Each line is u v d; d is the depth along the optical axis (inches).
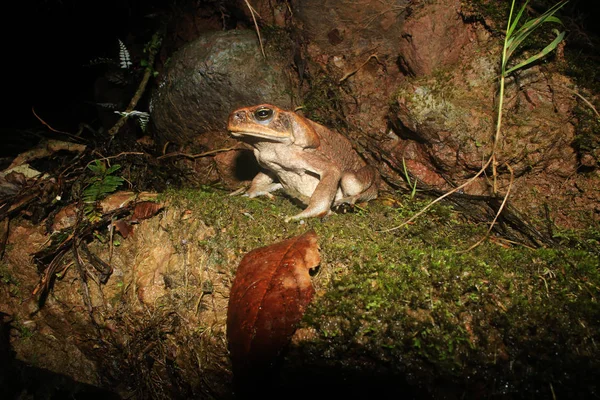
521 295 10.0
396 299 9.9
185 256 11.9
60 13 20.5
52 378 13.6
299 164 12.9
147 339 12.4
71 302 13.4
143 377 12.7
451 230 12.6
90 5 20.0
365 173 13.8
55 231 13.7
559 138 12.8
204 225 12.0
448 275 10.2
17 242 14.1
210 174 16.7
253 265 10.0
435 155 13.5
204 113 16.2
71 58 22.3
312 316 9.9
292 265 9.7
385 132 15.1
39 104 23.2
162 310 12.0
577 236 12.2
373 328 9.6
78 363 14.0
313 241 10.1
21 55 22.1
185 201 12.8
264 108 12.2
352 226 12.0
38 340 14.2
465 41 13.6
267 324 9.1
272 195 14.2
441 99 13.0
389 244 11.3
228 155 16.3
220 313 11.3
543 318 9.6
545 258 10.9
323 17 14.9
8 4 20.2
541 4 13.7
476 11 13.2
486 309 9.8
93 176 15.0
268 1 15.9
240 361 9.1
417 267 10.5
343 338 9.7
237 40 15.5
